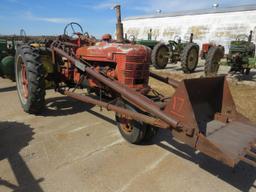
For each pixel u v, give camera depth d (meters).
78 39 4.51
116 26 3.82
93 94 5.41
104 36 4.11
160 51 10.68
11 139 3.24
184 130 2.29
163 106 2.63
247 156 3.02
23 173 2.50
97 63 3.79
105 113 4.43
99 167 2.66
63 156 2.86
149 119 2.61
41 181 2.39
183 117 2.32
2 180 2.38
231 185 2.47
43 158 2.80
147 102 2.68
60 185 2.34
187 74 9.75
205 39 21.84
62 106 4.73
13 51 7.29
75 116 4.23
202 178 2.56
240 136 2.55
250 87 7.30
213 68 8.97
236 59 8.81
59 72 4.35
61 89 4.21
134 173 2.58
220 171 2.71
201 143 2.20
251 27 19.06
